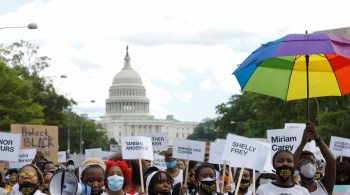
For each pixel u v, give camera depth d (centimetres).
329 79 1439
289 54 1238
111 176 1175
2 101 8106
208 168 1277
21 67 10231
